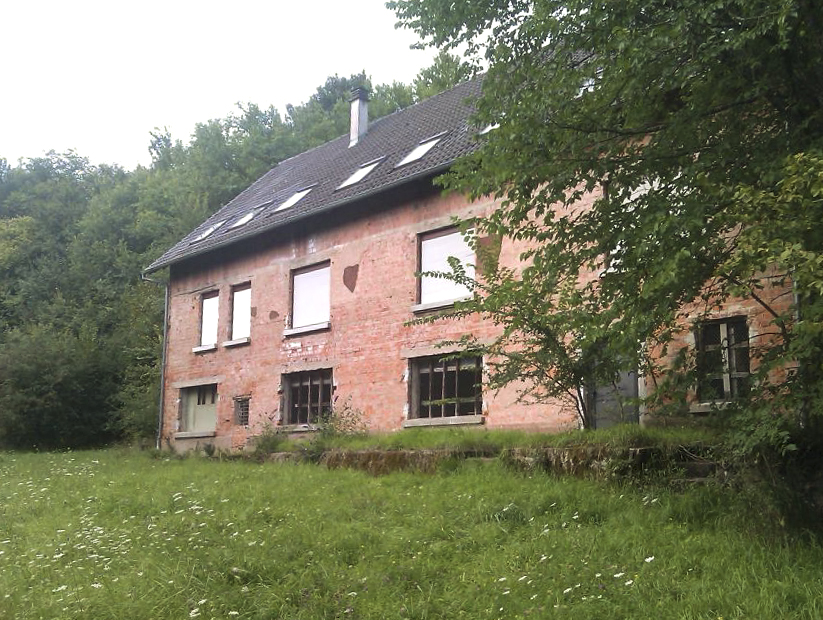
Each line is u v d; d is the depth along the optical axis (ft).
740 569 17.37
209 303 65.72
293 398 56.08
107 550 24.12
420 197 48.19
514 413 40.63
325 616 17.38
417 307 46.75
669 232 20.08
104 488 37.27
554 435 33.24
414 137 59.11
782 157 20.40
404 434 40.81
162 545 23.66
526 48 24.44
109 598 18.95
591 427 32.58
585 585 17.39
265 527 25.34
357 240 52.03
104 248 119.14
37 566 22.63
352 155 66.39
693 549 19.22
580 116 23.13
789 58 21.12
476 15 25.71
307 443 45.37
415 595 18.33
